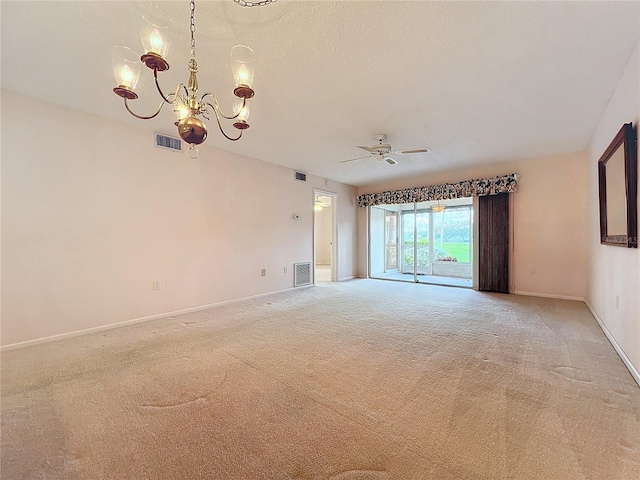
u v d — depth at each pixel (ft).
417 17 5.98
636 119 7.10
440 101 9.73
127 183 11.70
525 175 17.11
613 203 9.07
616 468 4.35
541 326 11.23
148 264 12.30
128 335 10.41
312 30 6.36
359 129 12.24
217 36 6.53
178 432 5.28
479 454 4.67
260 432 5.27
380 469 4.40
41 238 9.72
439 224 27.32
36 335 9.59
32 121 9.55
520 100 9.68
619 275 8.68
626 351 7.88
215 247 14.76
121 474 4.34
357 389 6.71
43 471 4.39
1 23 6.17
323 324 11.64
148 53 4.55
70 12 5.90
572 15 5.94
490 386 6.77
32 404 6.15
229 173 15.42
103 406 6.08
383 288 19.90
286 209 18.84
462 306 14.55
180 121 5.59
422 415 5.72
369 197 24.36
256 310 13.88
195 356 8.58
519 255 17.46
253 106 10.06
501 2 5.60
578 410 5.81
